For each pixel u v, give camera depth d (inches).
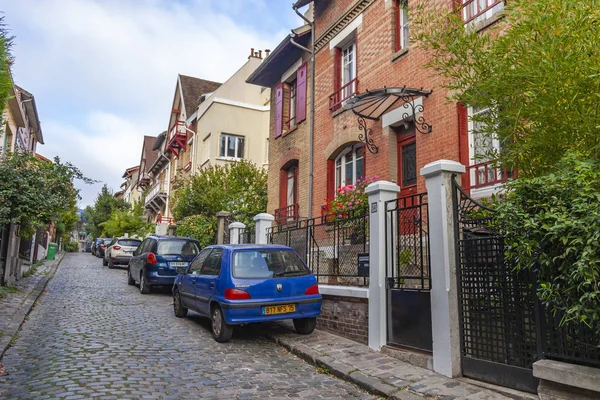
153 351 252.2
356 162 474.9
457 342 198.4
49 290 499.5
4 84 260.7
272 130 656.4
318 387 199.2
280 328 313.0
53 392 179.6
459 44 183.3
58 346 255.3
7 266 444.1
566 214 139.5
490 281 187.3
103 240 1378.0
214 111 950.4
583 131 149.3
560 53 143.6
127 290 532.4
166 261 496.7
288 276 284.0
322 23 540.4
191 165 1079.6
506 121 173.6
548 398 156.5
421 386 187.2
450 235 206.2
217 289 281.7
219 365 229.6
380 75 433.1
